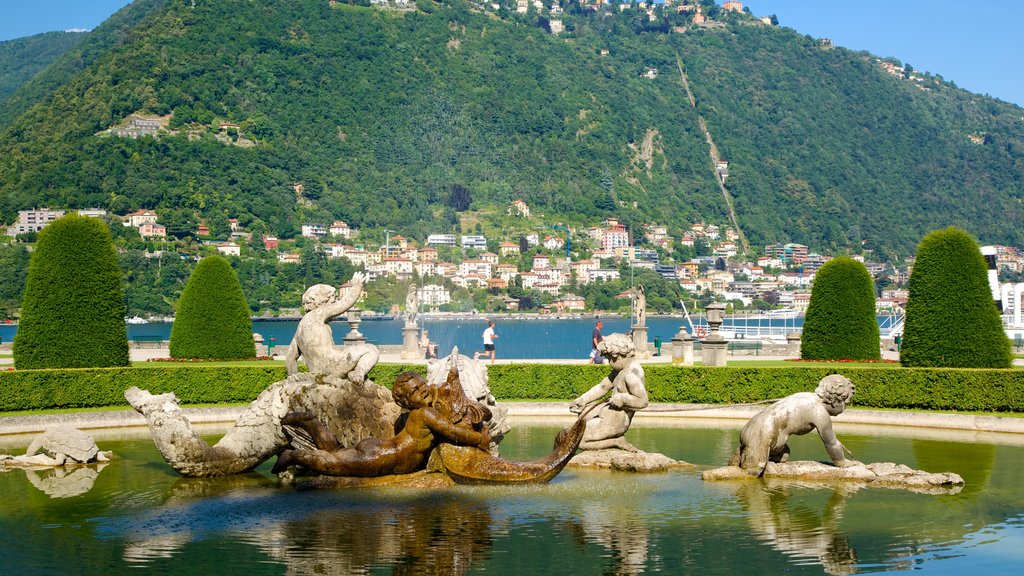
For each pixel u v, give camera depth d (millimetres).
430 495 16219
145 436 24609
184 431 17719
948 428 26359
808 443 22766
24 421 25344
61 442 19781
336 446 17703
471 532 14133
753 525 14531
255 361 36344
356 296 19984
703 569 12422
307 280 194875
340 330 149125
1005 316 72250
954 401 27859
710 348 33062
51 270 30969
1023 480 17969
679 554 13070
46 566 12648
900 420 27234
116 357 31422
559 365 31234
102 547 13492
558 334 152000
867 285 37344
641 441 23250
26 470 19219
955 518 14961
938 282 32094
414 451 17000
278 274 196500
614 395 19484
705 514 15164
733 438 23797
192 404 29656
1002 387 27359
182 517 14984
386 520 14781
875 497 16359
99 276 31328
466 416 17234
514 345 116812
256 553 13156
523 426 26344
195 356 37062
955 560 12875
